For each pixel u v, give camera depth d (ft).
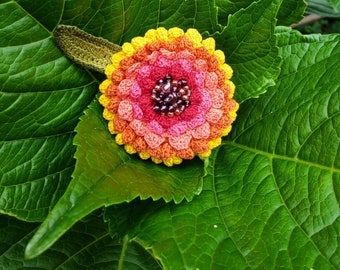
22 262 1.15
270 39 0.95
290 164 1.00
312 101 1.01
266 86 0.99
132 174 0.88
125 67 0.92
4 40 0.91
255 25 0.95
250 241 0.93
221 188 1.02
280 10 1.18
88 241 1.20
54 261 1.17
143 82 0.91
